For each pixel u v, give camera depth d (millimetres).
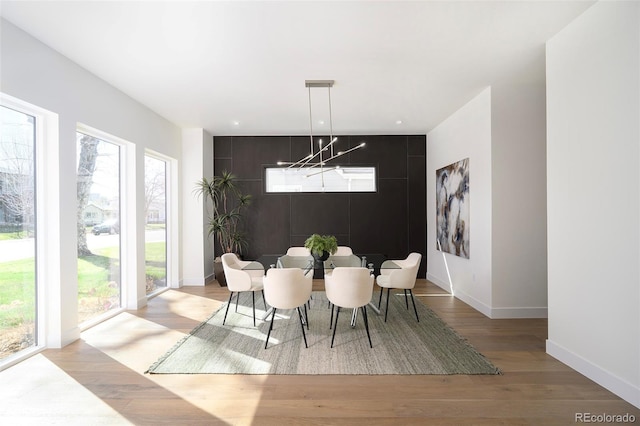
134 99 4410
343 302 3174
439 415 2092
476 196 4379
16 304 2844
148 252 5102
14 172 2832
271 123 5645
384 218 6535
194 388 2422
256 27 2707
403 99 4465
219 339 3354
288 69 3504
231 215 6191
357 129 6129
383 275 4336
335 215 6547
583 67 2547
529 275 4031
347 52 3139
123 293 4402
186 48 3045
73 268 3289
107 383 2484
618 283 2268
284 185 6582
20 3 2373
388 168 6539
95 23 2639
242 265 4906
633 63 2145
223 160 6543
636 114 2125
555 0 2393
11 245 2795
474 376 2582
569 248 2703
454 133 5121
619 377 2273
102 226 4020
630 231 2176
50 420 2045
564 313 2777
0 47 2557
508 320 3955
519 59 3307
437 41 2951
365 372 2654
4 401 2238
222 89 4066
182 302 4789
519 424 2002
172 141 5586
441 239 5703
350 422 2033
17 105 2820
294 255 5098
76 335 3311
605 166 2354
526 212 4000
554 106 2861
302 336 3443
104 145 4055
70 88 3260
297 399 2281
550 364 2773
